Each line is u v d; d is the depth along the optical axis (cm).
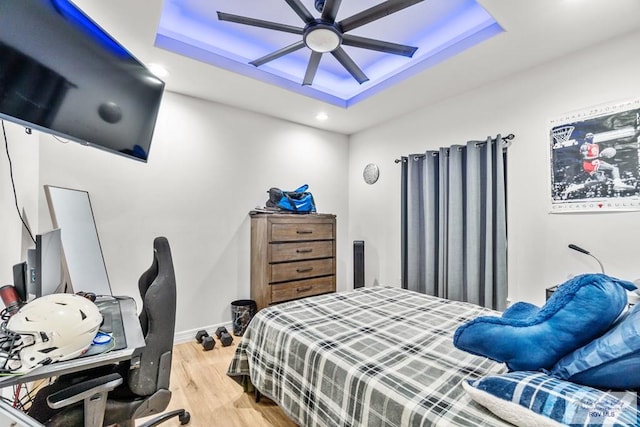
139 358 129
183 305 294
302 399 146
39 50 124
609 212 205
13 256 164
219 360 250
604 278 99
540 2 170
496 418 91
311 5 211
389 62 283
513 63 238
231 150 325
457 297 282
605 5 172
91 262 223
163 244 147
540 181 239
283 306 211
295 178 376
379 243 385
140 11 176
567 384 85
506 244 257
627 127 198
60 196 208
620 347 79
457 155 286
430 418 97
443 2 204
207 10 214
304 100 310
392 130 367
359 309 205
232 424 172
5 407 72
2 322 112
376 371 124
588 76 215
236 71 254
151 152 277
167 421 175
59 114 141
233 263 324
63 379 137
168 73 253
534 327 97
